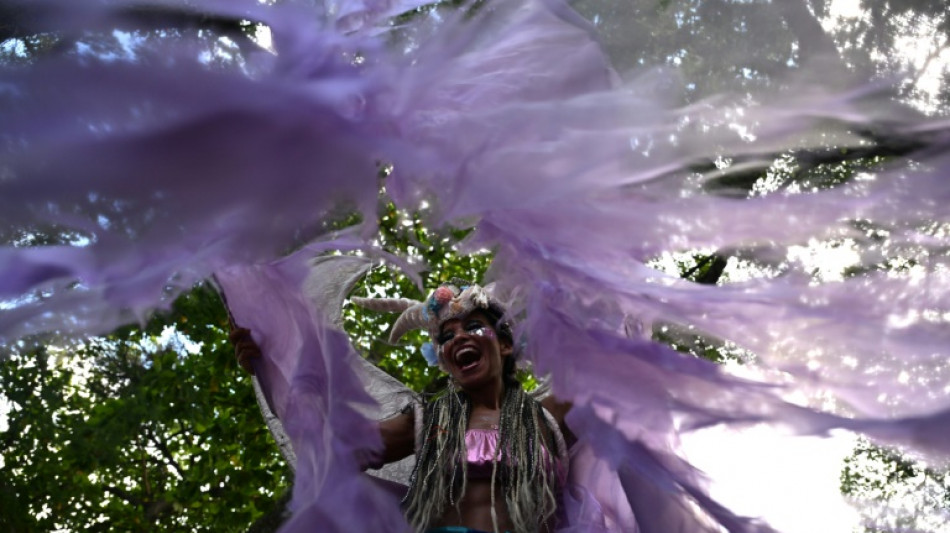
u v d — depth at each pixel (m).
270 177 1.84
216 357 8.16
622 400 2.87
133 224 1.85
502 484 3.32
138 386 7.58
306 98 1.85
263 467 8.73
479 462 3.36
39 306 2.31
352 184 1.95
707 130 2.52
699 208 2.62
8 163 1.71
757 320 2.76
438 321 3.60
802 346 2.76
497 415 3.51
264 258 2.05
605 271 2.73
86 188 1.74
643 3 2.67
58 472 7.54
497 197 2.31
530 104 2.35
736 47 2.64
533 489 3.31
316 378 3.07
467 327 3.56
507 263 2.76
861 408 2.74
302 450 3.00
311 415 3.03
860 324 2.72
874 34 2.68
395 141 2.08
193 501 8.55
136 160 1.74
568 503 3.36
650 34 2.66
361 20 2.21
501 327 3.59
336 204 2.00
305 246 2.92
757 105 2.59
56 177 1.73
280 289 3.09
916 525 2.99
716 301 2.75
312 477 2.95
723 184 2.69
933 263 2.71
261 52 1.90
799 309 2.73
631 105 2.40
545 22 2.59
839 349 2.74
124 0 1.77
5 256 1.99
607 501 3.38
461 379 3.53
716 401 2.82
